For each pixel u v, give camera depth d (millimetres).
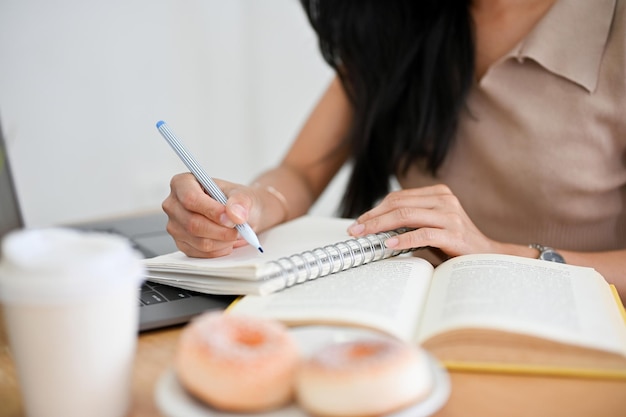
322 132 1242
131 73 1645
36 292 408
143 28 1645
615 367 500
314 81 1988
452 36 1070
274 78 1921
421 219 745
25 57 1465
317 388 396
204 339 422
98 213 1646
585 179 998
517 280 612
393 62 1106
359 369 396
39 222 1544
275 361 412
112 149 1645
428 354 481
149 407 479
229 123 1865
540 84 1004
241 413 407
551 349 511
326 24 1168
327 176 1259
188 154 769
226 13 1791
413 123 1094
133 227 1021
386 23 1110
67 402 433
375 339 443
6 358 583
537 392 485
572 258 818
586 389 488
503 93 1026
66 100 1544
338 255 665
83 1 1530
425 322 547
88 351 428
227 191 831
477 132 1074
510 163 1043
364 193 1209
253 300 601
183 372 419
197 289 663
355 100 1185
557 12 983
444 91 1074
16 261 416
